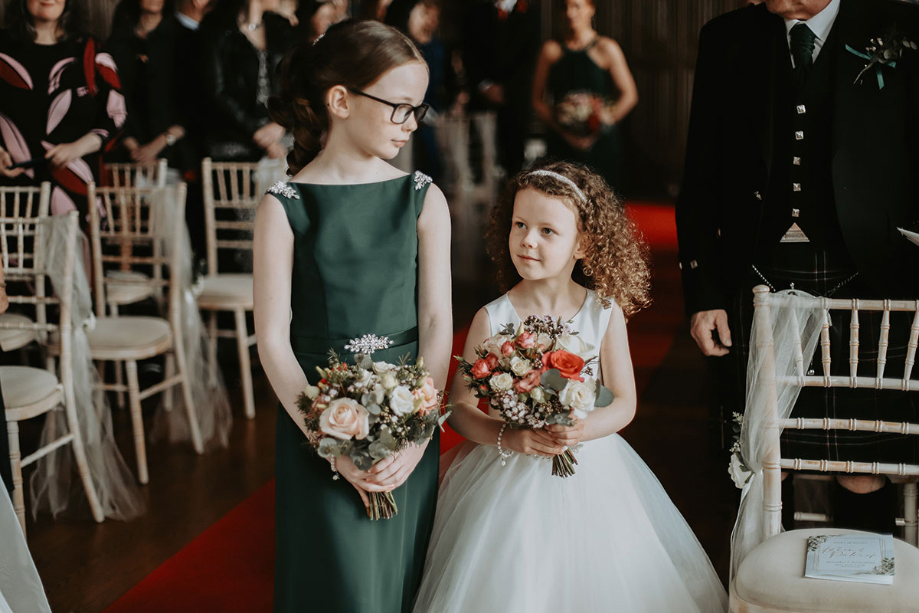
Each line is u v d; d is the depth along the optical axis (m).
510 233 2.31
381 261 2.09
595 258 2.33
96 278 4.28
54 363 3.87
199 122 5.48
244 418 4.62
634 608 2.21
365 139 2.04
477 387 2.09
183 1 5.62
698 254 2.73
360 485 1.98
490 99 9.55
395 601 2.12
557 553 2.19
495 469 2.29
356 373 1.94
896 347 2.56
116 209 4.99
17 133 4.54
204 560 3.19
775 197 2.55
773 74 2.52
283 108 2.18
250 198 4.96
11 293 4.50
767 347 2.21
